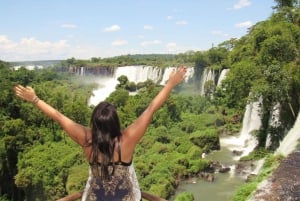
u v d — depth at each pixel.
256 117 58.31
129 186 3.59
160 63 133.00
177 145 61.03
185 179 47.69
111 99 86.00
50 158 50.50
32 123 64.50
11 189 56.69
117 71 137.62
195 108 87.81
